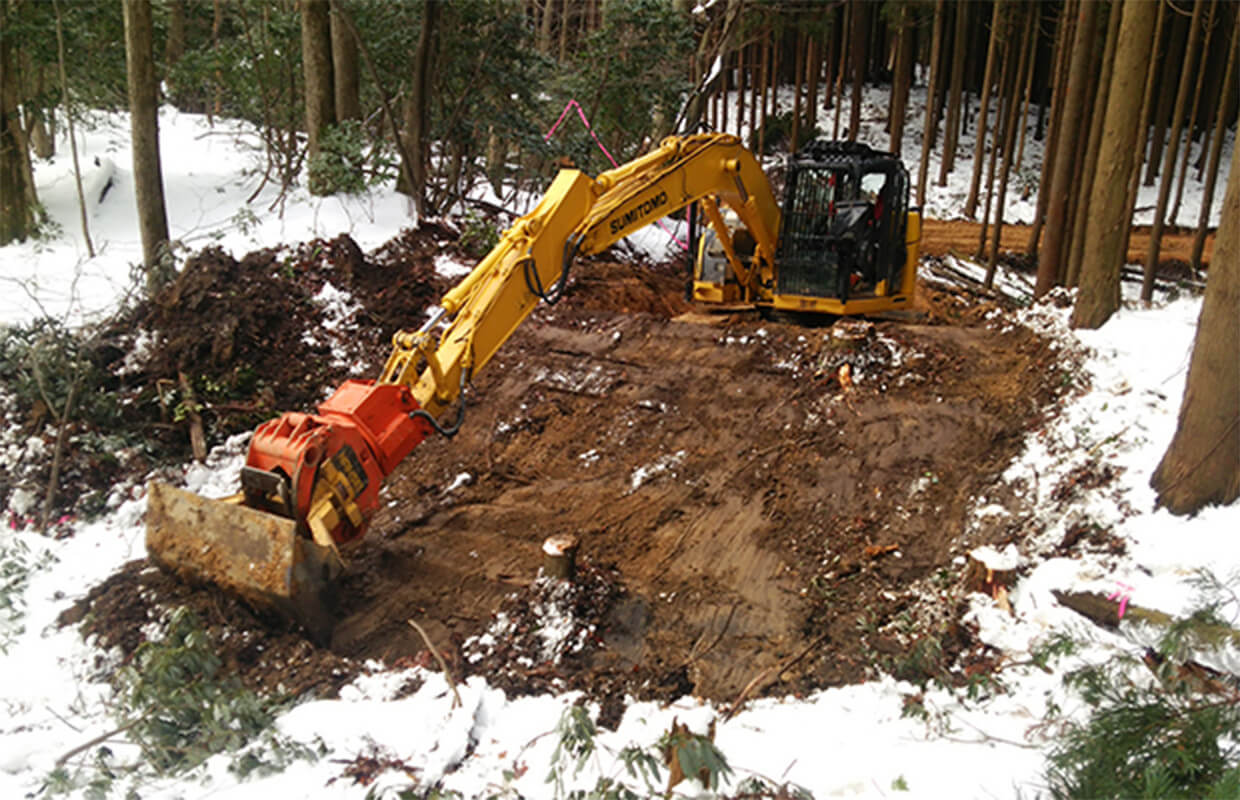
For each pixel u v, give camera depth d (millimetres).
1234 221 6109
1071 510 6965
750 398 9594
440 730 5090
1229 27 24922
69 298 10914
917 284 16891
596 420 9477
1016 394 9141
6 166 12539
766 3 20125
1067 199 11961
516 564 7168
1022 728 5008
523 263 7012
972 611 6168
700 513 7922
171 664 5352
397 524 7758
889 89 33875
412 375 6621
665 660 6027
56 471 7863
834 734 5078
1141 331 9289
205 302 10164
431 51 14195
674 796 4445
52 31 12461
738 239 12844
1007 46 24875
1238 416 6211
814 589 6805
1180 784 3955
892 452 8469
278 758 4832
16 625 6363
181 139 18656
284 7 17375
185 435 9031
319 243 11906
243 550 5953
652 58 16688
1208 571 5301
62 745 5180
